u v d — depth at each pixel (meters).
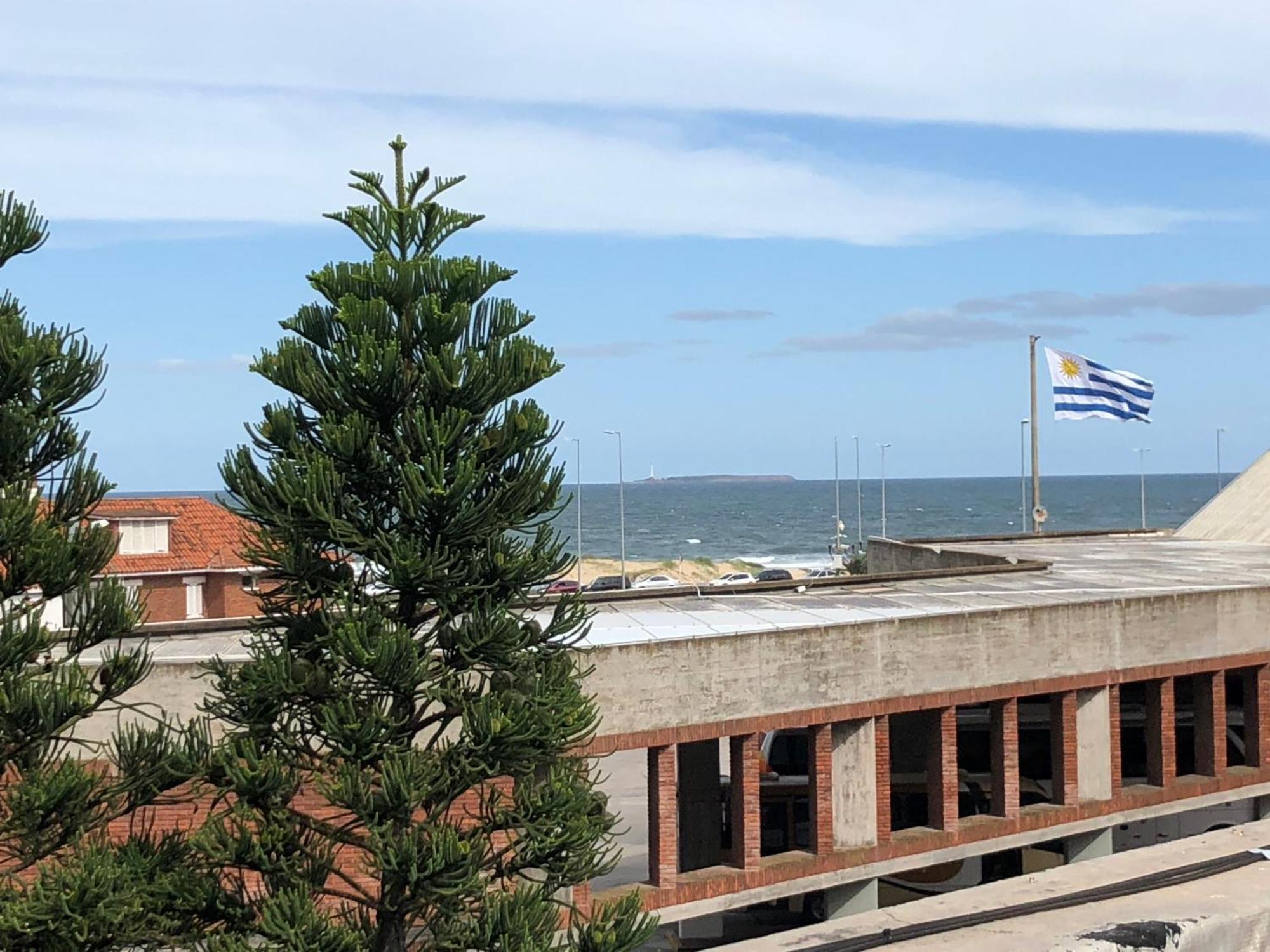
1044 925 21.81
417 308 15.35
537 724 14.73
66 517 15.17
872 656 24.17
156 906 14.43
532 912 14.70
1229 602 29.14
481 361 15.05
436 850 14.11
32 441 14.52
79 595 15.04
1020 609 26.09
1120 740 27.78
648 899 21.69
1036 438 57.12
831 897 24.34
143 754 15.23
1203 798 28.56
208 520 57.19
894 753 29.27
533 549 15.41
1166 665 28.12
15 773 15.09
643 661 21.62
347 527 14.66
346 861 19.22
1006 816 25.89
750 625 24.56
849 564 105.69
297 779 14.83
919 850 24.61
